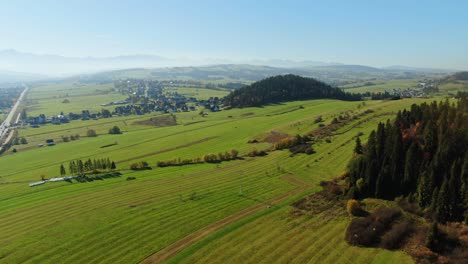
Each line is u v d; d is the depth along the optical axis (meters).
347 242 60.75
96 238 68.25
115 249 63.75
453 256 53.44
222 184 97.88
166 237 67.25
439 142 76.62
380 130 86.31
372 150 82.38
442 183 67.88
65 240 68.12
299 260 56.59
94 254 62.34
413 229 61.72
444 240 57.06
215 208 80.38
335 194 82.06
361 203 74.06
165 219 75.56
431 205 65.38
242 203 82.62
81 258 61.25
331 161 109.19
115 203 87.31
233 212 77.56
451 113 90.12
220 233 67.50
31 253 63.72
